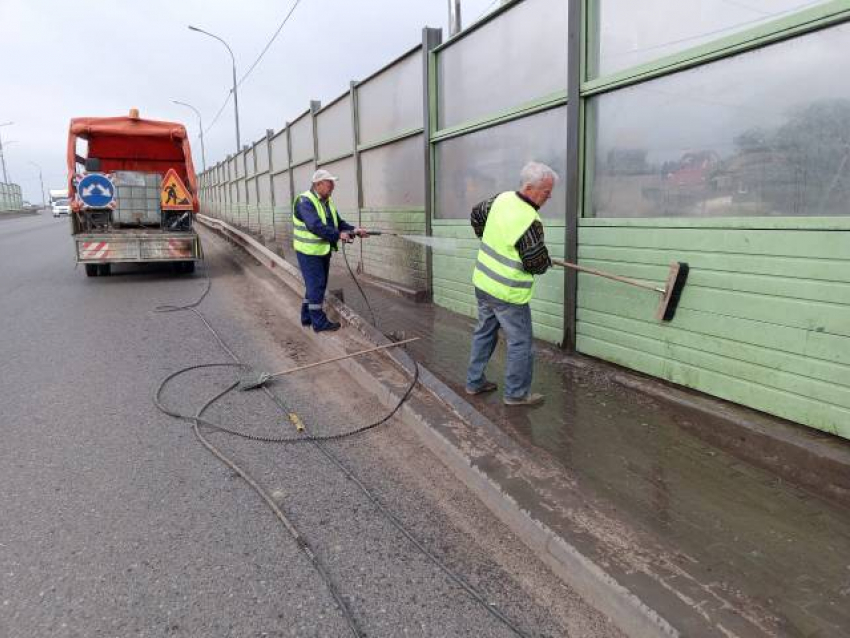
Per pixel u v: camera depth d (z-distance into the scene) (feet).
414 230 27.63
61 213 166.91
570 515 9.70
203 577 9.02
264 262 38.11
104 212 37.04
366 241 33.76
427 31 24.21
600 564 8.40
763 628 7.20
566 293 17.62
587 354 17.35
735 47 12.04
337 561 9.44
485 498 11.02
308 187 44.86
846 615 7.57
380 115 30.48
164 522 10.43
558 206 18.11
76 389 16.94
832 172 10.84
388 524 10.46
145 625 8.03
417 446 13.42
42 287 33.91
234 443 13.60
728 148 12.66
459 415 13.71
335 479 12.01
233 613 8.28
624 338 15.94
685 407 13.30
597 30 15.85
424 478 12.03
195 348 21.21
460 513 10.79
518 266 13.09
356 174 33.94
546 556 9.34
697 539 9.16
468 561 9.45
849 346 10.76
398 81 27.89
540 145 18.63
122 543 9.81
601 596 8.23
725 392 13.25
